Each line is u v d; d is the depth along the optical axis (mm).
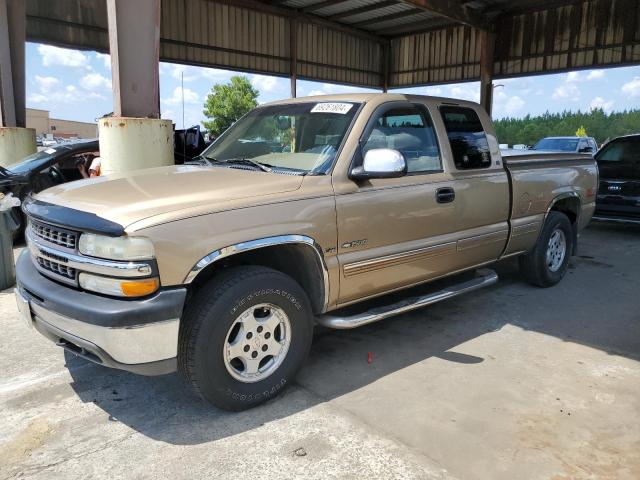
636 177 8797
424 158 4184
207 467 2705
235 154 4176
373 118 3828
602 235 9312
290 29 19953
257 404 3275
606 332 4578
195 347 2936
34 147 11930
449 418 3176
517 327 4691
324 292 3512
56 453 2828
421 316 4965
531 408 3295
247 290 3045
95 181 3572
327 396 3441
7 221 5699
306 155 3727
